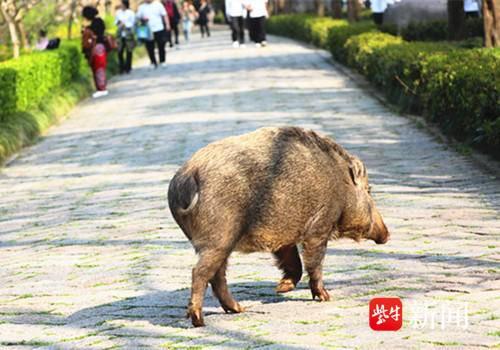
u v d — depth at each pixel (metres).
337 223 7.31
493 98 12.93
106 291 8.21
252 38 41.16
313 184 6.91
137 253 9.55
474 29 26.16
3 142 16.56
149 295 7.97
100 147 16.88
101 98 24.67
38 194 13.29
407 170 12.94
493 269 8.12
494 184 11.68
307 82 24.53
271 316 7.07
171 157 15.18
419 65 17.52
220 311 7.31
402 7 30.84
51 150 17.05
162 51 32.44
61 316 7.53
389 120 17.50
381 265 8.48
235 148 6.68
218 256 6.59
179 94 23.84
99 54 25.02
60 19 33.53
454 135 14.88
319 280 7.33
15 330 7.23
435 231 9.63
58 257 9.66
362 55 24.20
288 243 6.98
